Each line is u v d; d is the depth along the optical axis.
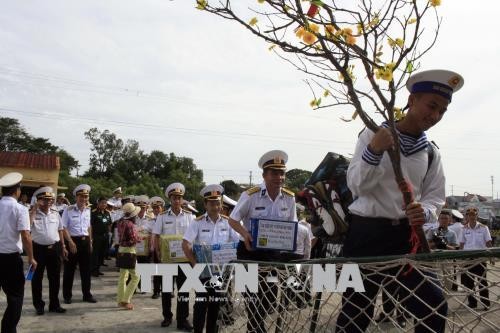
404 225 2.63
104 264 14.05
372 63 2.28
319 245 6.86
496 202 45.56
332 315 2.53
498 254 1.78
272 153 4.65
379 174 2.54
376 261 2.25
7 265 5.72
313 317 2.63
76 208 8.56
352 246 2.73
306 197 3.48
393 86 2.25
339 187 3.36
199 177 61.47
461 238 10.24
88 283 8.59
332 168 3.41
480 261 1.81
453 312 1.98
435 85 2.52
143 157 61.56
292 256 4.31
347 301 2.44
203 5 2.35
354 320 2.39
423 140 2.66
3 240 5.70
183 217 7.95
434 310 1.99
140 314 7.67
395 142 2.29
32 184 25.81
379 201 2.62
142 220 10.34
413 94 2.59
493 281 1.77
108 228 12.02
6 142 64.88
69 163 66.06
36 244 7.51
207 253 5.63
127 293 8.05
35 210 7.58
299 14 2.29
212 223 5.97
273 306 3.16
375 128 2.34
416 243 2.34
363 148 2.61
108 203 14.43
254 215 4.62
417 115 2.58
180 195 7.95
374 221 2.65
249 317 3.55
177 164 60.84
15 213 5.75
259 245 4.20
